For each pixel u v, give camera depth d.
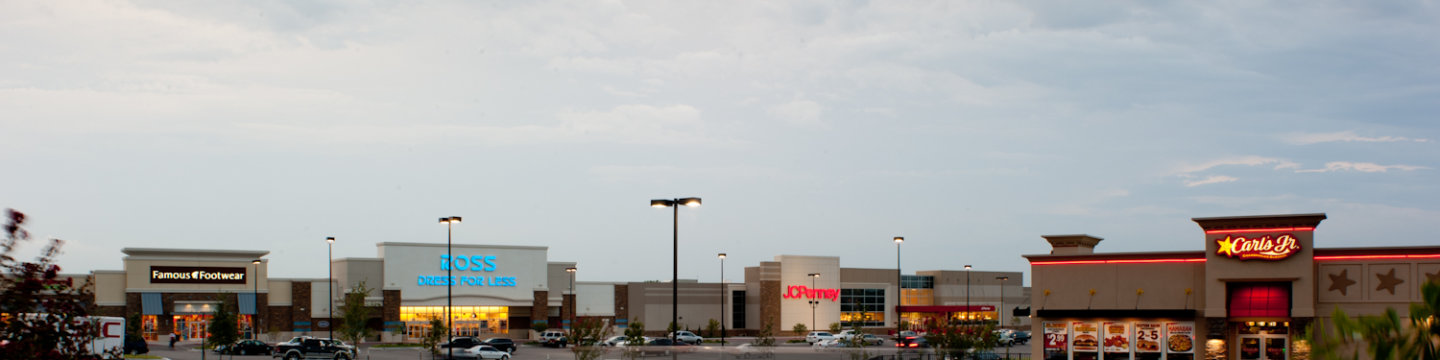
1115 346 49.06
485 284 110.75
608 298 119.94
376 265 105.69
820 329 126.31
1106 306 49.31
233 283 100.62
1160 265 48.41
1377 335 11.45
